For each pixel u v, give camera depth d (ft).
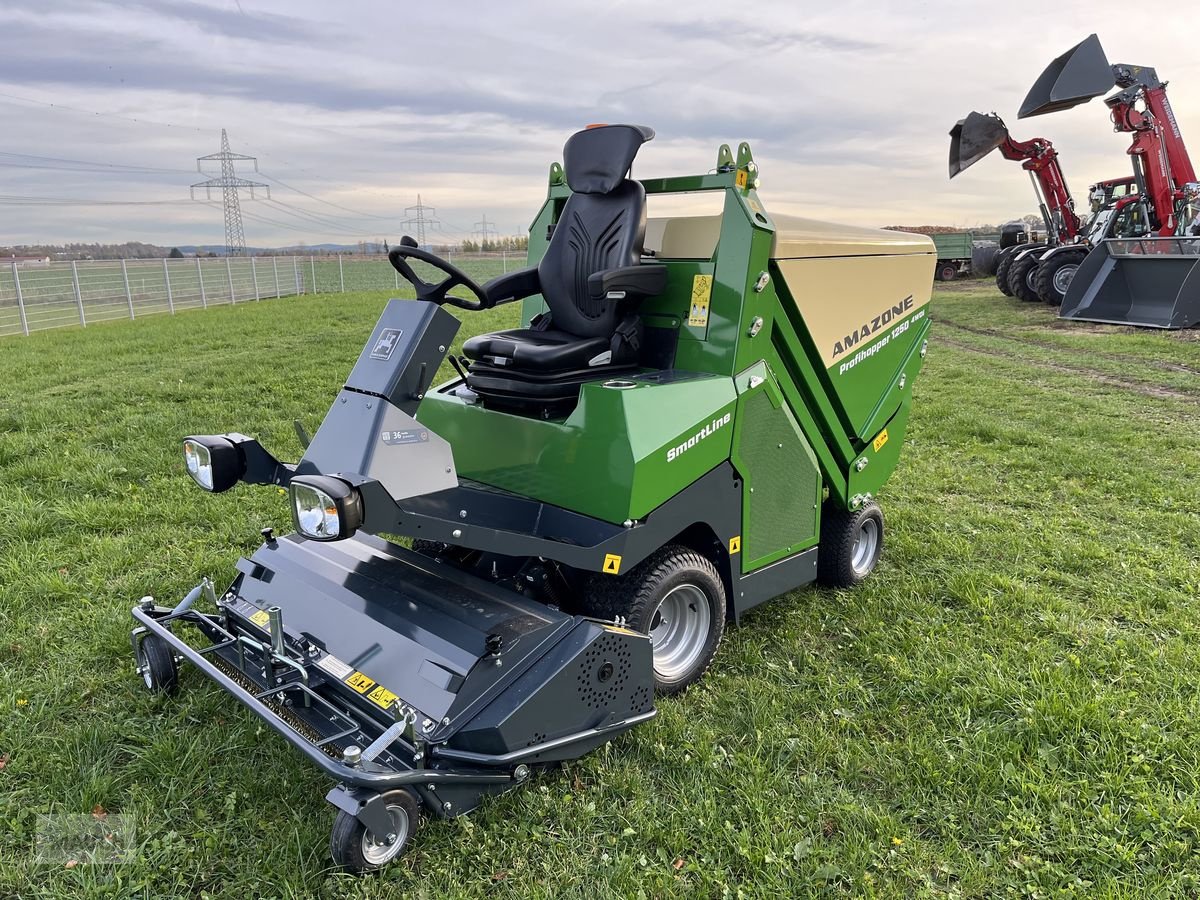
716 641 12.16
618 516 10.57
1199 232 49.96
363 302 81.61
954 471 22.53
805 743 10.61
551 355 11.50
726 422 11.69
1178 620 13.85
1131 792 9.62
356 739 9.07
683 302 12.53
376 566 11.23
